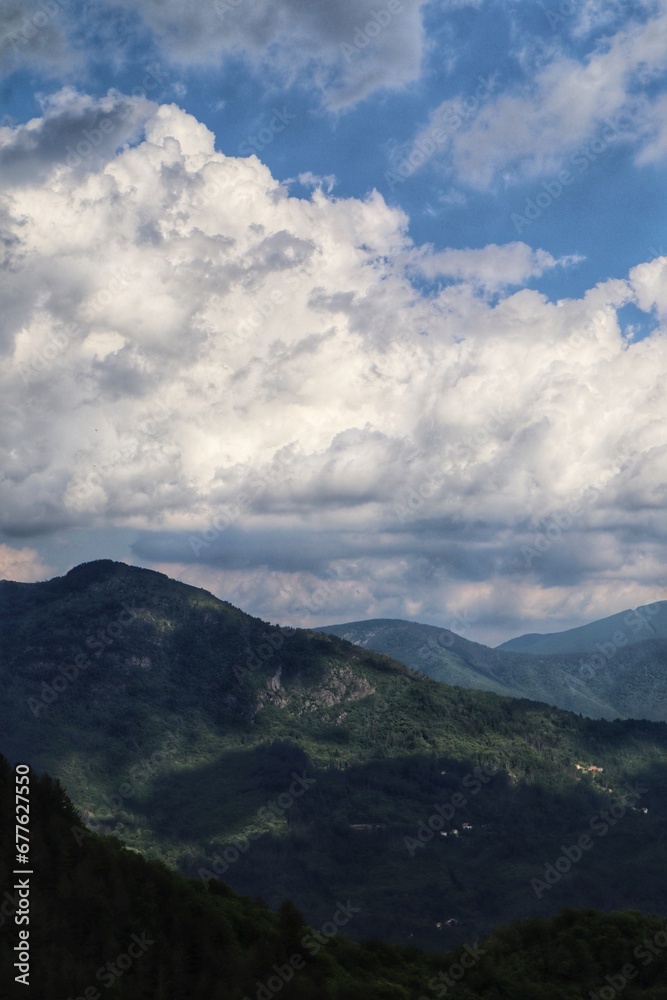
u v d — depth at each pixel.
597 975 156.00
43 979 111.31
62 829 133.75
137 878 133.75
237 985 122.31
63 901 122.81
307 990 125.06
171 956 120.75
